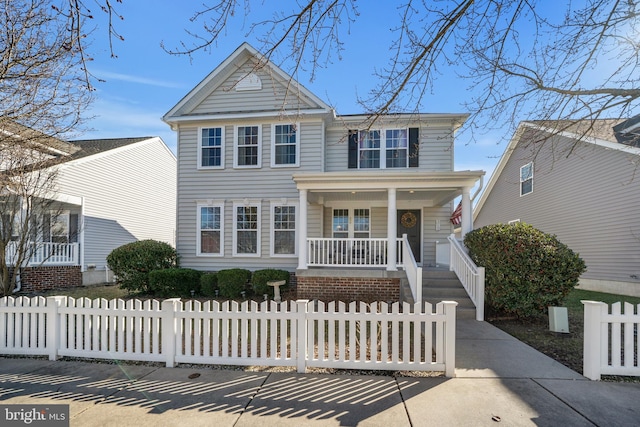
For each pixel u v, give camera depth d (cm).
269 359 426
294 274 1129
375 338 416
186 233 1195
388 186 906
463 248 850
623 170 1072
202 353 464
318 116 1143
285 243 1148
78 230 1343
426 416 308
